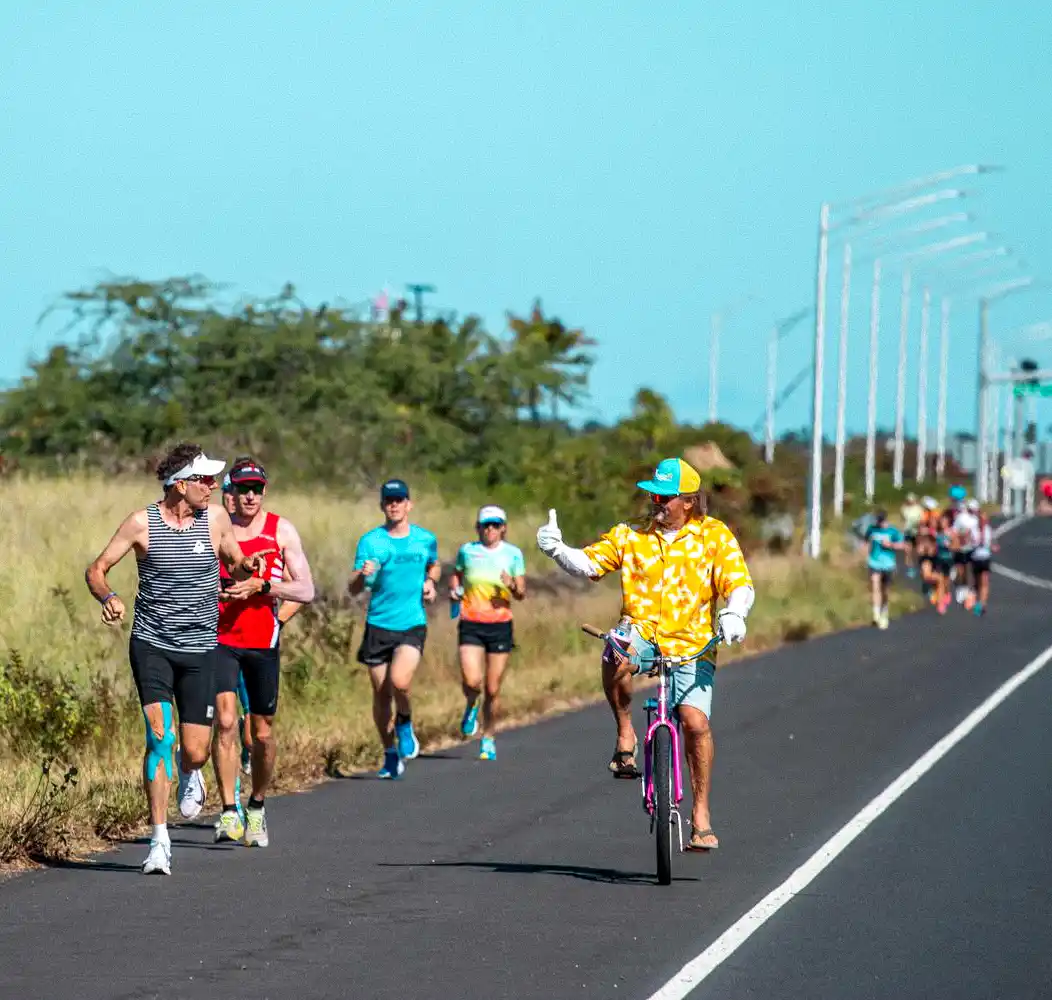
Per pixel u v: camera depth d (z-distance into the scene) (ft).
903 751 159.43
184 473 100.53
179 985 76.59
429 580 143.64
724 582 102.53
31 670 155.43
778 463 515.91
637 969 80.33
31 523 236.22
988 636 297.94
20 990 75.31
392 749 142.41
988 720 182.91
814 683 220.84
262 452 408.87
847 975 79.82
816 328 447.42
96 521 243.81
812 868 104.78
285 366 457.27
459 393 505.66
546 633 245.86
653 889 98.53
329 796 132.57
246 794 131.64
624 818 123.34
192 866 104.01
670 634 102.99
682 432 485.56
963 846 112.57
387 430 450.30
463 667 155.84
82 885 98.07
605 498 428.15
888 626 320.50
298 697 175.11
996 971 80.79
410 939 85.81
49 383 428.15
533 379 510.17
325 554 254.88
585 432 528.22
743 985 77.82
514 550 156.25
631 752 110.11
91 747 140.05
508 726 177.88
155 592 101.19
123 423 423.23
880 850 111.14
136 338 445.78
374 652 142.10
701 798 106.63
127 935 85.92
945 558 358.64
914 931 88.74
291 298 469.98
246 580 107.24
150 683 101.24
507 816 123.85
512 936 86.63
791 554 441.68
